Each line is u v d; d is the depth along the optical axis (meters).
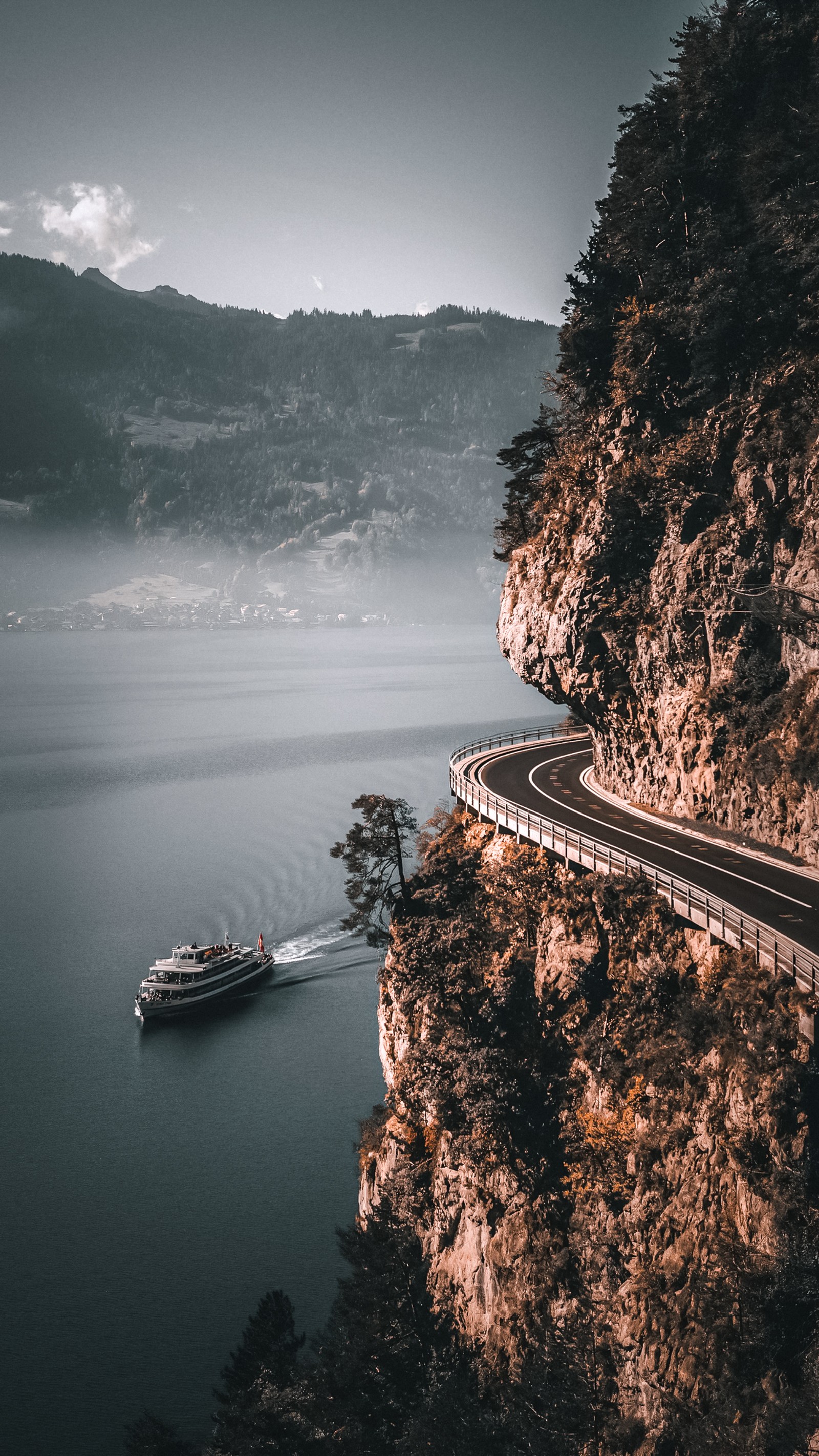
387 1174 54.12
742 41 62.09
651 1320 33.78
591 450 66.25
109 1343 55.56
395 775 181.25
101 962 106.12
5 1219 65.69
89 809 171.50
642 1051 40.88
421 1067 50.16
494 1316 42.91
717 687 56.03
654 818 59.94
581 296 69.31
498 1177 44.88
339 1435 42.66
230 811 165.00
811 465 51.94
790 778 50.50
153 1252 62.31
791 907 42.41
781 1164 30.80
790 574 52.22
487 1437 37.53
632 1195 38.66
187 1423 50.41
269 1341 48.09
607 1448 32.81
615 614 61.50
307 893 124.00
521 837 57.28
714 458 57.97
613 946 45.59
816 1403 26.61
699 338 58.84
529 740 107.38
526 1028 47.97
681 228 64.75
